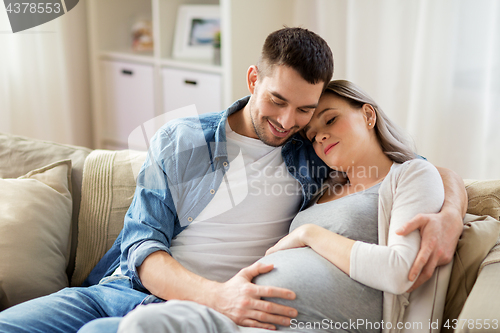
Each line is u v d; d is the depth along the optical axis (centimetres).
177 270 111
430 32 209
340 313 101
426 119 219
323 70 115
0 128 273
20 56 273
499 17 192
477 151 213
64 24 282
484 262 103
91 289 118
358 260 101
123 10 303
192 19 274
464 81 210
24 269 124
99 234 140
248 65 255
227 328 94
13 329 101
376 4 226
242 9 241
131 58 284
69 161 148
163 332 84
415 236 102
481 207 119
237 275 107
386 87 233
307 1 255
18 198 132
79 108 303
